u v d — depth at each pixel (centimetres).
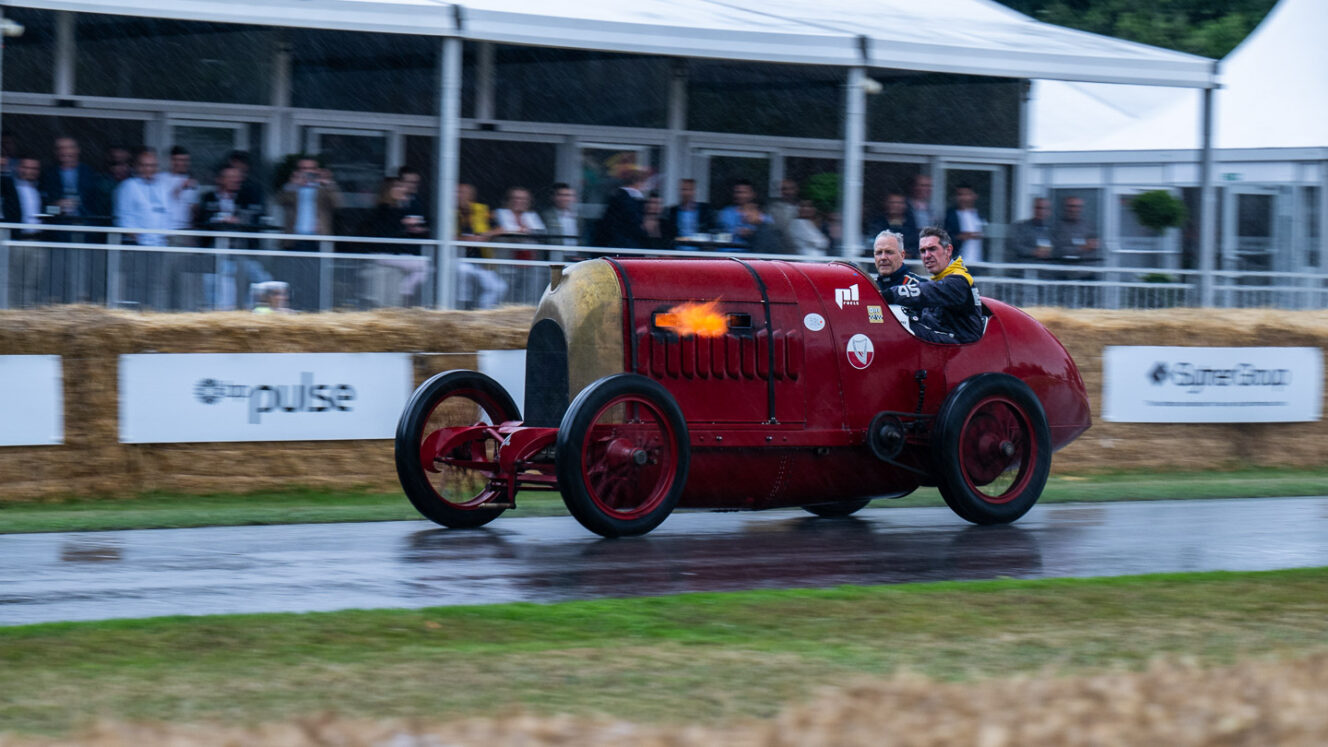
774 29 3591
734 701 1090
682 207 3784
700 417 2109
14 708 1055
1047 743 880
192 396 2636
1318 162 5134
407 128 4322
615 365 2072
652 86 4544
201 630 1345
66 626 1349
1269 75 5444
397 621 1399
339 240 3145
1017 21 4588
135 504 2556
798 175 4747
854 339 2211
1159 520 2342
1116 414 3297
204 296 2966
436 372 2831
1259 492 2802
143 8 3008
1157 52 4203
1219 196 5384
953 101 4922
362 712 1052
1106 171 5547
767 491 2169
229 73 4131
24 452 2531
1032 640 1342
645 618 1440
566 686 1138
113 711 1048
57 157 3194
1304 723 909
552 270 2195
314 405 2727
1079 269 3847
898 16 4228
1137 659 1257
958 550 1980
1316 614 1482
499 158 4397
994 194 5028
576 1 3550
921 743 884
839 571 1786
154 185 3206
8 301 2798
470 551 1922
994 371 2314
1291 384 3462
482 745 894
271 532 2120
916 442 2250
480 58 4322
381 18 3172
